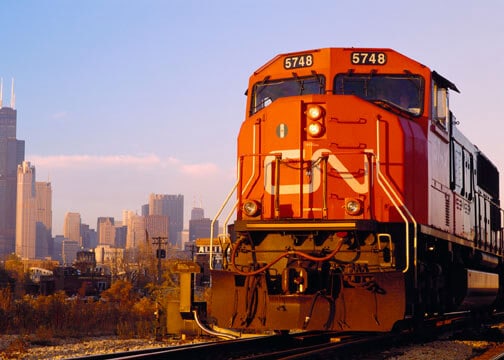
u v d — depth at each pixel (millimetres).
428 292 15641
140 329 27203
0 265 142125
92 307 38344
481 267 23000
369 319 13602
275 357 12812
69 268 123250
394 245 14195
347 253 14227
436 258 17047
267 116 15586
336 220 13914
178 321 21281
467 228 20469
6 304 36031
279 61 16406
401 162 14867
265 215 15258
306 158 15086
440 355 14047
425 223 15469
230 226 15742
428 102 15867
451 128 18609
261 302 14258
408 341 16172
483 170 23891
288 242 14484
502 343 17000
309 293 13859
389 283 13523
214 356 13430
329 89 15648
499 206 27172
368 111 15062
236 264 14812
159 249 95250
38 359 18578
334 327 13750
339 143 15023
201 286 62844
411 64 15930
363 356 13430
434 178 16422
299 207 14977
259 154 15438
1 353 19734
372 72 15766
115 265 163000
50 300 37594
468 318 23359
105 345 22188
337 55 15859
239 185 15734
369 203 14688
